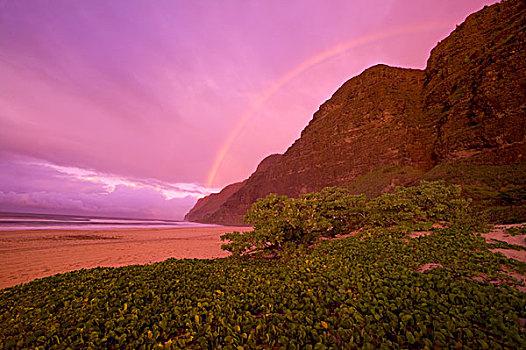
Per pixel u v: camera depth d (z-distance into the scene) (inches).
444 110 1942.7
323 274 254.4
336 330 152.9
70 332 163.5
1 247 681.6
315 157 2970.0
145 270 317.7
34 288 255.3
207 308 201.5
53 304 207.0
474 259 254.5
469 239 318.0
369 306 175.6
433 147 1847.9
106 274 302.5
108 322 169.8
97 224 2437.3
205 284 260.1
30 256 579.2
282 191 3250.5
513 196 832.9
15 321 180.1
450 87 1958.7
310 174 2906.0
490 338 132.8
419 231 398.9
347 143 2667.3
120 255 629.0
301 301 203.3
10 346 151.6
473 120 1460.4
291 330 154.3
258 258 457.7
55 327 168.1
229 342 149.7
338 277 243.8
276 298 213.5
